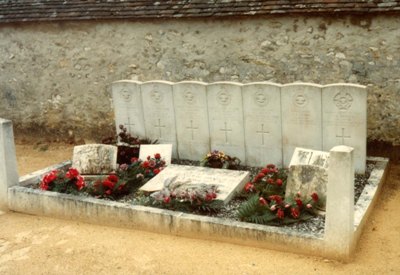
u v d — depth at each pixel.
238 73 6.04
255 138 5.23
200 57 6.16
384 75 5.36
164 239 4.04
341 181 3.45
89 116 6.84
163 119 5.61
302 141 5.04
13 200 4.73
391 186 4.89
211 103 5.32
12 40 6.96
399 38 5.21
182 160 5.61
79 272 3.64
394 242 3.84
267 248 3.79
